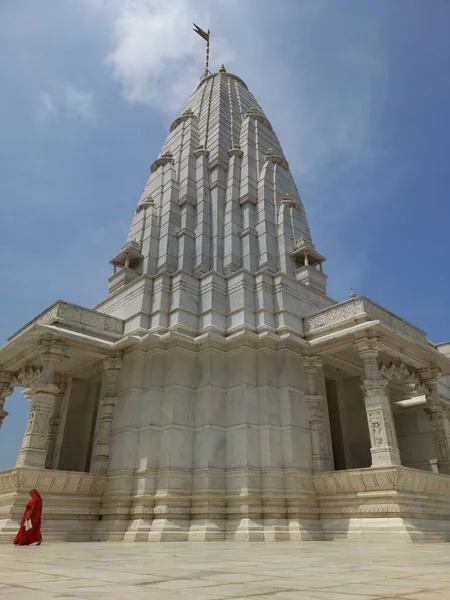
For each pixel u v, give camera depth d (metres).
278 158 25.59
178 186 23.98
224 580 4.35
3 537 12.06
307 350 17.72
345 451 20.31
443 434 17.55
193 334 17.55
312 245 22.97
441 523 13.99
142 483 14.87
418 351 17.70
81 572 5.05
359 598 3.28
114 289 21.62
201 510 14.53
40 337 16.36
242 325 17.27
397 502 13.24
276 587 3.88
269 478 15.03
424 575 4.72
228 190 23.50
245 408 16.03
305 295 19.86
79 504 14.78
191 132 26.61
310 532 14.23
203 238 21.58
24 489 13.84
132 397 16.36
